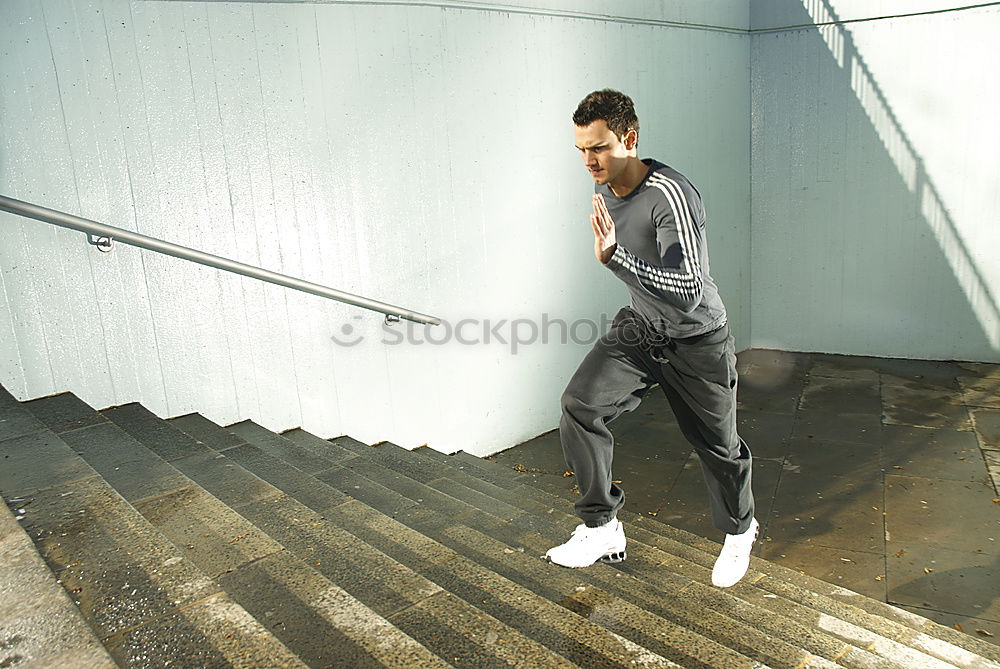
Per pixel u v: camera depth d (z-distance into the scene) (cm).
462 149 450
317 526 232
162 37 331
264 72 362
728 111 666
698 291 194
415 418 451
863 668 205
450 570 226
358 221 406
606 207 208
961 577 322
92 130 317
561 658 166
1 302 306
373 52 400
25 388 317
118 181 325
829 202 683
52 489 220
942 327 660
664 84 587
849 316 695
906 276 664
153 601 163
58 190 311
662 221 196
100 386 335
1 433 265
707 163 647
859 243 678
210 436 339
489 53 456
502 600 209
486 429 496
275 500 251
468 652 169
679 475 445
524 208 493
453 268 455
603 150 195
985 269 633
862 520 379
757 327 738
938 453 456
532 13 477
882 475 430
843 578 326
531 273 505
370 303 399
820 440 490
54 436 262
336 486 319
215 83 348
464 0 436
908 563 335
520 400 516
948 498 396
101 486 221
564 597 226
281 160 373
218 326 364
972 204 627
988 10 591
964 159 623
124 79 322
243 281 368
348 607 173
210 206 352
